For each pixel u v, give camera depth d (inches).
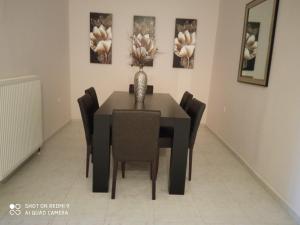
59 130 169.5
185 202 87.7
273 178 95.9
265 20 108.7
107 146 88.3
